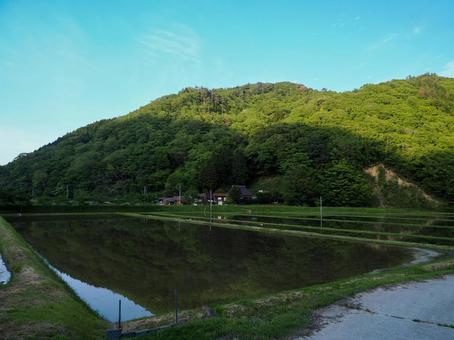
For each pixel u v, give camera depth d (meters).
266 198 100.38
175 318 13.20
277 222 56.91
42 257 28.94
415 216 69.62
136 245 35.47
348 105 158.62
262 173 120.44
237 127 168.25
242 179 115.31
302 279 21.42
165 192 118.31
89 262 27.30
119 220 64.81
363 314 12.21
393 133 122.12
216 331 10.33
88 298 18.14
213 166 114.75
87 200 98.62
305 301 13.80
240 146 137.38
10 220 62.19
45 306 13.14
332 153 111.25
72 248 33.81
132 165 136.00
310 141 118.88
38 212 79.75
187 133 164.50
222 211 86.38
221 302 16.64
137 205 91.56
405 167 102.12
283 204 98.19
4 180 144.25
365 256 28.70
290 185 96.88
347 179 98.00
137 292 19.06
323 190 96.50
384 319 11.67
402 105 154.38
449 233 42.03
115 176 133.75
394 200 97.69
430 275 18.52
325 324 11.16
